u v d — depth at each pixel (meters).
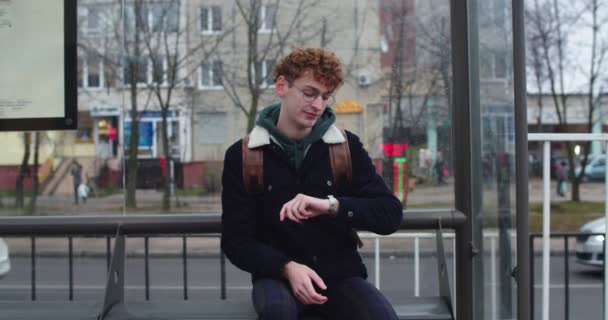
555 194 19.67
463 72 3.23
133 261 6.16
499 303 2.88
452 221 3.20
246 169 2.60
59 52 3.63
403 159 4.56
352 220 2.46
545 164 3.18
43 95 3.64
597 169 19.25
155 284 5.73
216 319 2.94
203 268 6.05
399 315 3.02
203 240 6.09
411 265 4.50
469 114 3.22
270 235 2.64
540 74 19.17
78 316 3.06
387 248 4.54
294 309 2.34
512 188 2.69
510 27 2.64
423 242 4.35
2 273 5.04
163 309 3.08
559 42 18.81
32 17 3.63
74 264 5.46
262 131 2.64
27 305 3.20
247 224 2.57
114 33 5.28
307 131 2.63
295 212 2.36
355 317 2.44
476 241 3.19
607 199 3.30
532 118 19.48
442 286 3.17
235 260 2.54
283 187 2.61
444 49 4.69
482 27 3.02
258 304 2.36
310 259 2.60
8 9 3.62
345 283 2.56
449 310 3.07
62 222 3.19
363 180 2.64
